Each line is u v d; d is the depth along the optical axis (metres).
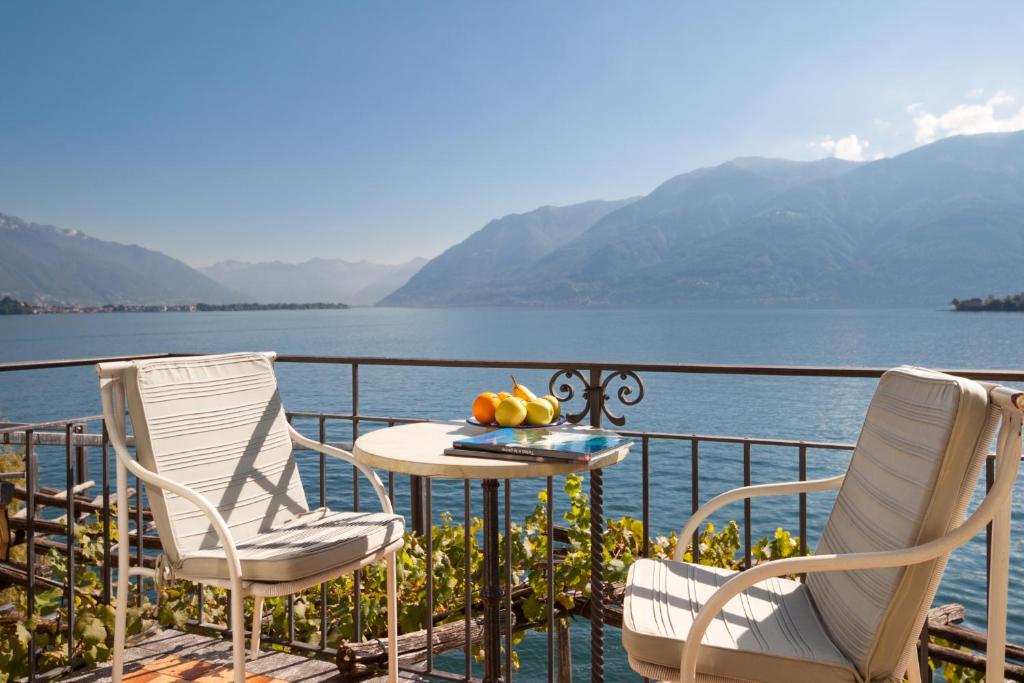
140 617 2.61
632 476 17.70
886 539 1.36
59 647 2.57
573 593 3.28
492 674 1.90
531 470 1.53
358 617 2.52
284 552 1.77
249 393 2.28
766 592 1.69
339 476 18.27
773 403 34.34
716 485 16.61
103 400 1.93
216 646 2.64
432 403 32.19
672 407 33.28
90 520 5.77
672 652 1.36
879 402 1.64
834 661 1.30
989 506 1.23
